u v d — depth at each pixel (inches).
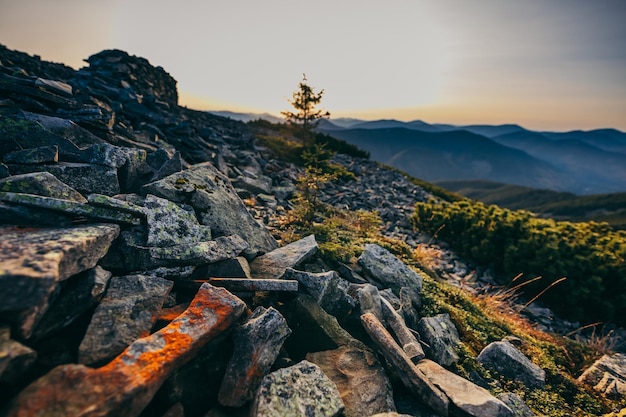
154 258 150.5
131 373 97.3
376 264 250.4
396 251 319.9
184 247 161.9
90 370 94.6
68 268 112.7
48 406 83.8
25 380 94.4
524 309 333.1
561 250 360.5
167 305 143.6
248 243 218.1
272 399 117.6
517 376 181.8
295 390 124.6
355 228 352.2
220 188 241.4
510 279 367.2
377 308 198.8
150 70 804.0
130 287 134.1
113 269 147.2
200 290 142.4
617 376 201.5
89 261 125.5
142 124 390.0
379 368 156.0
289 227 311.7
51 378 89.8
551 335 276.4
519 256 372.2
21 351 89.9
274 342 137.6
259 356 128.5
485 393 150.6
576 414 168.9
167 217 174.4
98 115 271.9
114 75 604.1
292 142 904.3
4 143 181.9
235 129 970.1
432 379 155.9
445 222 466.3
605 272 334.3
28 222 133.6
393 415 127.5
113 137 286.4
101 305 120.4
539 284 355.9
